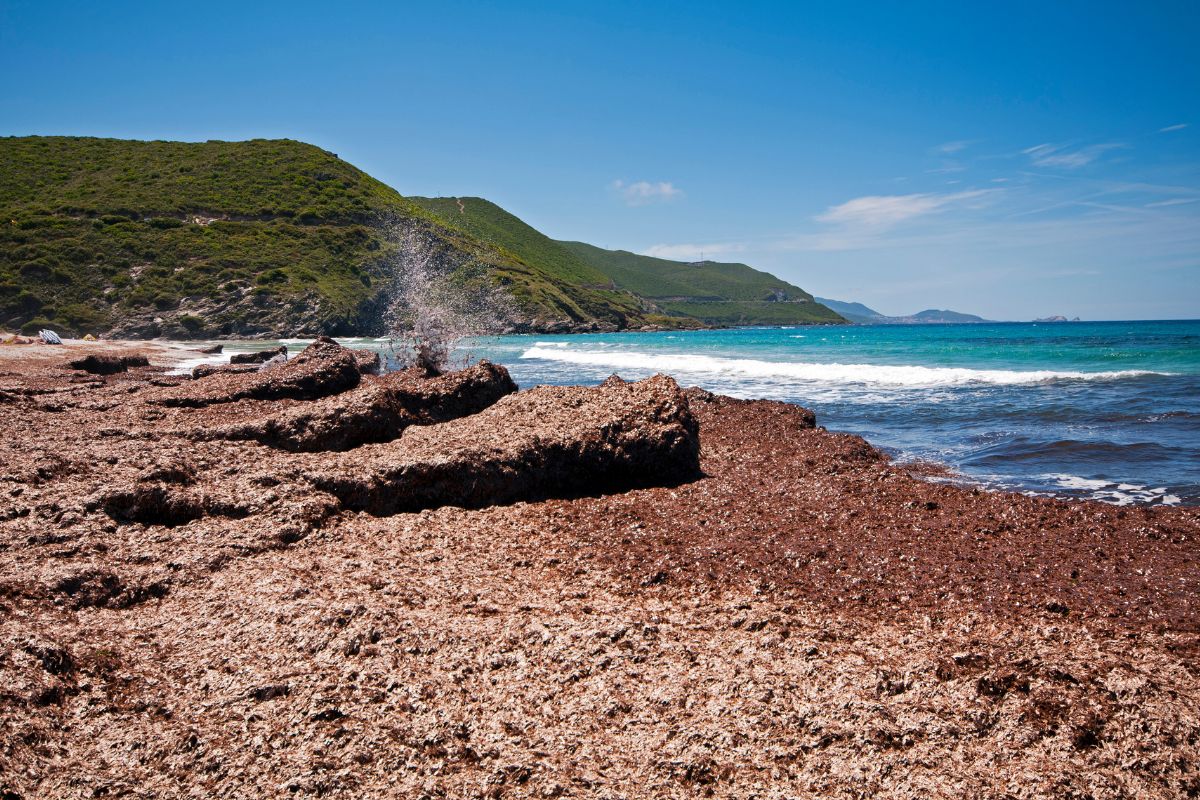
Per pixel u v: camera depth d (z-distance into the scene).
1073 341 54.25
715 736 4.49
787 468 11.66
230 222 96.75
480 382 14.04
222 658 5.31
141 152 113.56
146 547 7.31
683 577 7.17
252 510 8.20
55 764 4.21
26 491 8.19
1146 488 11.23
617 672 5.20
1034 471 12.50
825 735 4.50
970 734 4.56
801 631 5.91
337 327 84.19
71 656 5.16
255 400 14.72
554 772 4.16
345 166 118.44
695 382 27.81
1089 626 6.12
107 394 15.33
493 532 8.48
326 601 6.11
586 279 183.12
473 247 99.75
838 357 40.06
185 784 4.07
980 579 7.07
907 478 11.00
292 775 4.10
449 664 5.21
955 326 166.12
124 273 84.06
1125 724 4.63
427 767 4.20
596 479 10.55
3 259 82.06
